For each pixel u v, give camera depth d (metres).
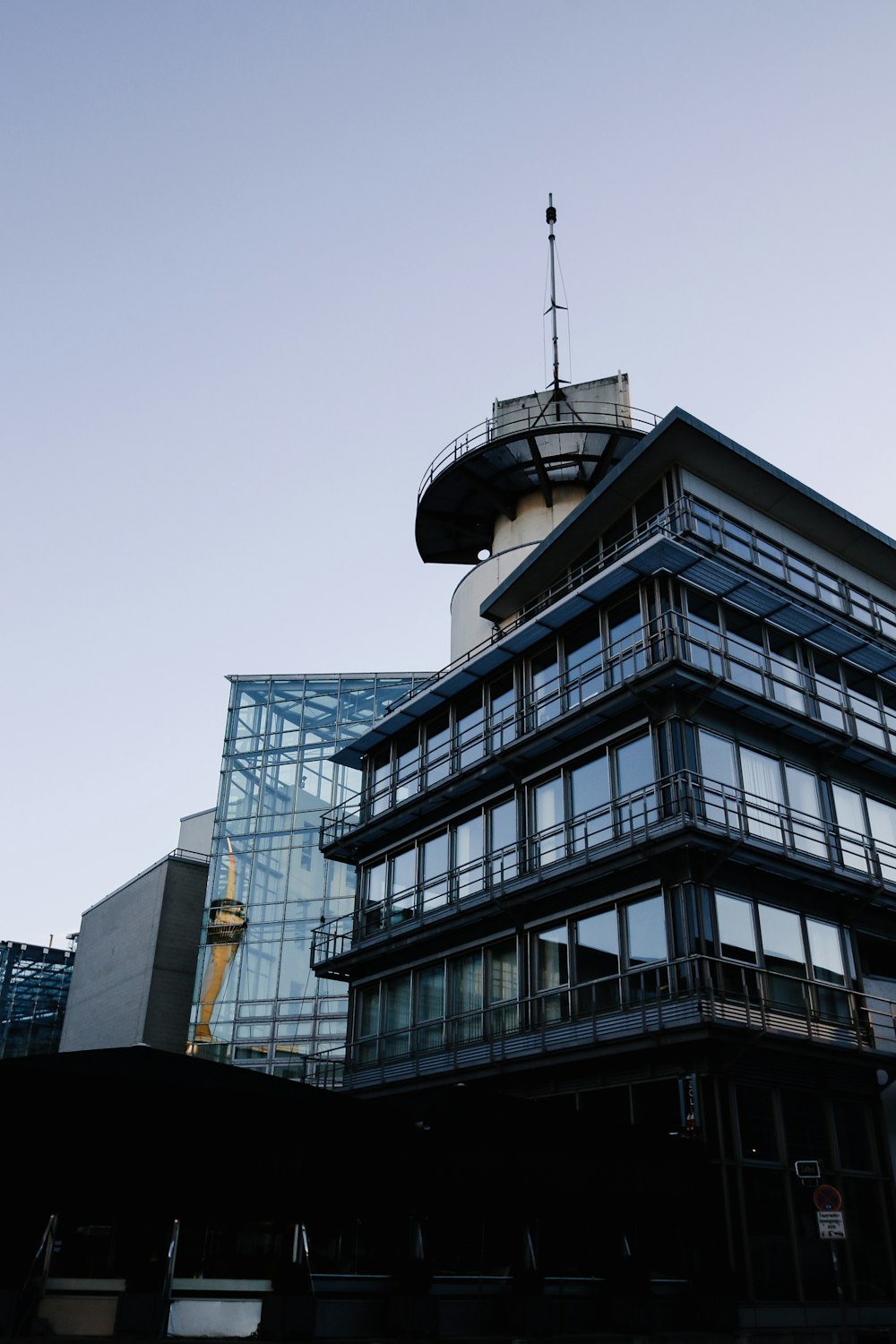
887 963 27.45
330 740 56.12
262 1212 15.97
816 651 29.67
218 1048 49.91
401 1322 16.17
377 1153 17.30
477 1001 28.61
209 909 53.25
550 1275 19.02
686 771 23.81
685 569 26.09
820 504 30.77
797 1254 21.62
